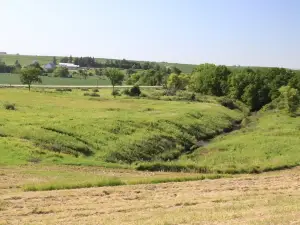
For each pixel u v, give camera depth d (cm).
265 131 6744
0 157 3534
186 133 6400
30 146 4025
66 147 4434
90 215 1789
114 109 7806
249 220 1559
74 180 2794
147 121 6378
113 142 5025
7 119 5297
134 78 18100
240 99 12656
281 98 10606
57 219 1697
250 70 14188
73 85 15712
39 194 2219
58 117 5972
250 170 3891
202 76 14325
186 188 2456
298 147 5194
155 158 4959
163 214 1745
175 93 12612
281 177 2920
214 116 8262
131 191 2338
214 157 5000
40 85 14362
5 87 12175
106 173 3372
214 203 1998
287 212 1695
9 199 2089
